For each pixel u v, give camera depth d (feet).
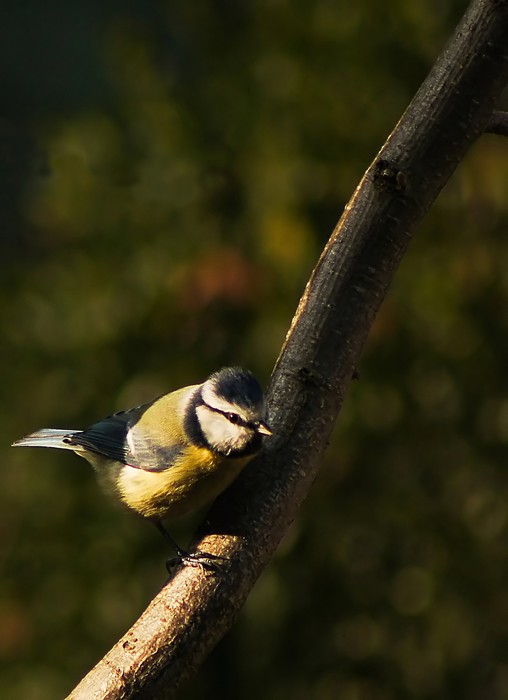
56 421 35.68
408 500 34.65
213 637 17.99
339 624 34.71
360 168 35.27
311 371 20.03
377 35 35.91
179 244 35.68
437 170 19.86
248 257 35.12
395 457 34.83
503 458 34.71
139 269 35.68
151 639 17.62
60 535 35.19
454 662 34.47
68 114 39.04
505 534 34.58
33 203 39.47
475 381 34.73
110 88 44.75
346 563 34.78
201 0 38.04
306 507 34.55
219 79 36.88
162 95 36.81
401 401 34.78
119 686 17.25
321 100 35.68
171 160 36.32
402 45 35.86
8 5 57.77
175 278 34.96
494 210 34.83
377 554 34.78
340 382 20.16
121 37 37.68
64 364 35.96
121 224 36.40
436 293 34.58
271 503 19.31
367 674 34.58
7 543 35.32
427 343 34.83
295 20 36.32
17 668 34.86
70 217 36.60
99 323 35.65
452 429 34.73
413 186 19.83
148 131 36.73
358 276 20.11
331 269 20.24
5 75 55.01
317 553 34.60
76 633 34.86
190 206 36.09
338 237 20.31
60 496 35.29
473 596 34.45
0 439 35.91
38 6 58.34
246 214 35.78
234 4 38.19
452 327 34.71
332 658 34.60
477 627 34.47
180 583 18.24
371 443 34.65
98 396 35.63
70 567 35.01
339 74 35.96
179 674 17.60
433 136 19.71
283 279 34.76
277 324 34.53
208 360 35.27
